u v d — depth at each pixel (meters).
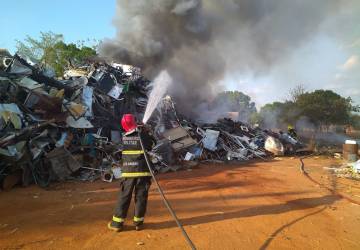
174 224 5.08
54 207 5.94
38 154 8.22
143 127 5.02
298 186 8.46
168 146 10.98
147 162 4.69
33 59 14.78
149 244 4.27
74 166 8.71
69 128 10.07
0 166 7.61
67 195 6.91
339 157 16.61
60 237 4.43
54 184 8.08
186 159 12.46
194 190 7.60
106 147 10.39
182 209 5.91
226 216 5.59
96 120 12.27
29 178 7.91
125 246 4.19
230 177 9.63
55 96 10.21
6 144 7.70
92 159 9.80
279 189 8.01
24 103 9.74
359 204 6.71
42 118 9.64
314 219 5.61
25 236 4.44
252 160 14.86
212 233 4.73
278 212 5.95
